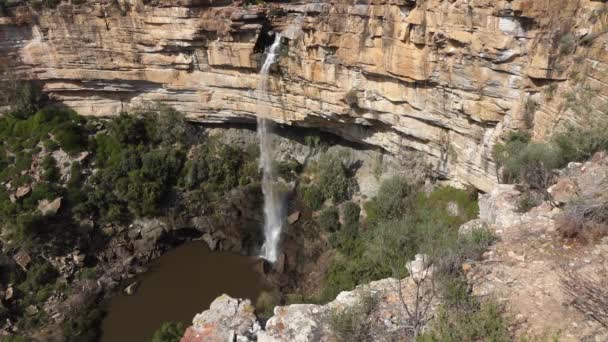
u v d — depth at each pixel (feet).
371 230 97.04
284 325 41.14
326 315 40.93
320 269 98.43
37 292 98.17
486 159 81.41
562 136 62.59
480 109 78.69
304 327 40.55
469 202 90.27
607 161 54.54
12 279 97.66
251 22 98.78
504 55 71.20
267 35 102.68
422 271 43.93
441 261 42.96
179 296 101.19
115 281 104.68
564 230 43.93
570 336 34.73
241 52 103.35
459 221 89.25
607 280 38.55
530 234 45.68
